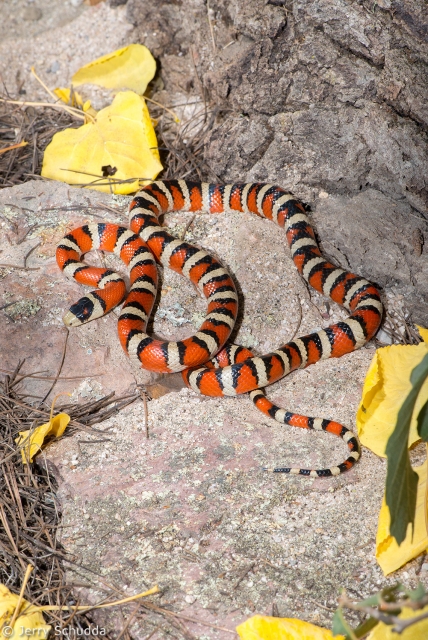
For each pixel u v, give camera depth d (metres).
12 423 1.40
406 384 1.36
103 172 1.51
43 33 1.59
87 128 1.50
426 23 1.41
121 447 1.39
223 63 1.49
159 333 1.45
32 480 1.38
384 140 1.44
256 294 1.46
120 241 1.46
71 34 1.58
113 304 1.44
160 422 1.40
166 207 1.49
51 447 1.39
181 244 1.46
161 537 1.35
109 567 1.34
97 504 1.36
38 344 1.43
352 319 1.43
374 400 1.37
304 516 1.35
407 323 1.45
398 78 1.42
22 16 1.59
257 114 1.48
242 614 1.32
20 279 1.45
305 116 1.46
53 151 1.50
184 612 1.32
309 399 1.41
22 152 1.53
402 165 1.44
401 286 1.46
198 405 1.41
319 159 1.47
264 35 1.46
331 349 1.43
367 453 1.38
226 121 1.50
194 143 1.53
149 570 1.33
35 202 1.49
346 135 1.46
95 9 1.59
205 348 1.42
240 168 1.50
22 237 1.47
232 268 1.47
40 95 1.56
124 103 1.50
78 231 1.46
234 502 1.36
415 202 1.45
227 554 1.34
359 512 1.35
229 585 1.33
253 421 1.40
